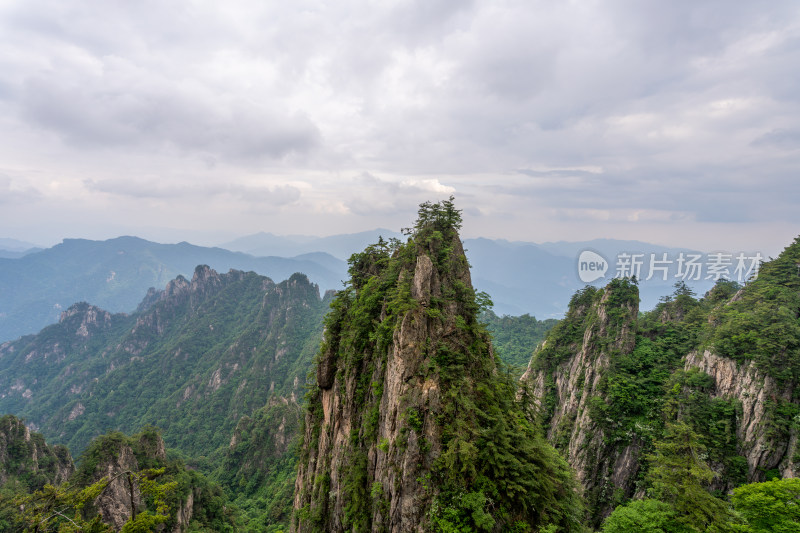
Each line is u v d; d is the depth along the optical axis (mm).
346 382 47250
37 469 89562
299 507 53906
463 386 35000
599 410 69500
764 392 51969
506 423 33594
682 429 34188
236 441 146125
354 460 40625
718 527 31266
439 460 31828
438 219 48969
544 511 31734
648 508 34875
